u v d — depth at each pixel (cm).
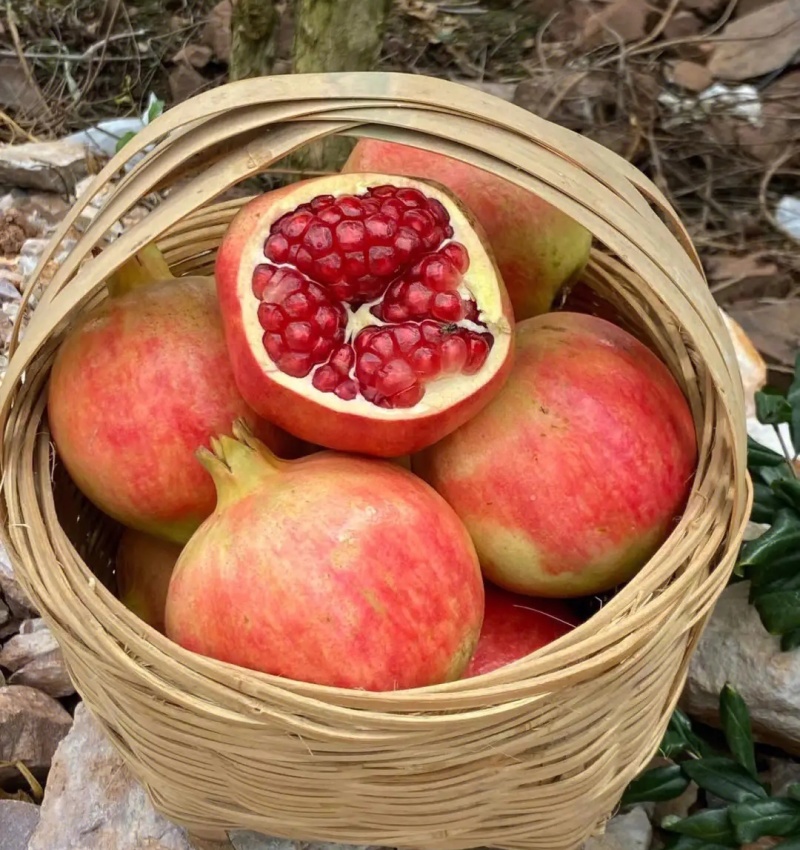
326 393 29
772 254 74
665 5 87
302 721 25
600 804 31
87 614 27
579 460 30
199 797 30
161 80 91
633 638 26
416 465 33
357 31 53
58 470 36
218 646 26
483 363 30
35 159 70
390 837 30
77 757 39
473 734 25
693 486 31
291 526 26
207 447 31
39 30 94
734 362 30
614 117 82
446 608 27
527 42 90
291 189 30
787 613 37
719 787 38
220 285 30
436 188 31
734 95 81
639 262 27
